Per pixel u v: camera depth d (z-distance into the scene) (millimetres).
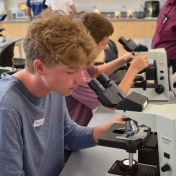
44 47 838
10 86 963
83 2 6309
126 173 957
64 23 857
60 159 1260
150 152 994
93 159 1248
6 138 891
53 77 886
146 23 5645
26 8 6250
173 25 2574
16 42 4602
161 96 1945
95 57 906
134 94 897
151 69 1913
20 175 911
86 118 1750
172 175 837
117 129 1015
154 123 848
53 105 1180
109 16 6051
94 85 890
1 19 4910
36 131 1062
